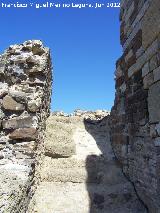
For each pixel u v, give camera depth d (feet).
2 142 6.88
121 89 8.64
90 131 9.78
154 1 6.13
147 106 6.60
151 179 6.32
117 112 8.82
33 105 7.18
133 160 7.45
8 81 7.72
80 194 7.24
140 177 6.99
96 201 7.07
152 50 6.26
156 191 6.05
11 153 6.75
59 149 8.36
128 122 7.86
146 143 6.63
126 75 8.22
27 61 7.85
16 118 7.07
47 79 8.70
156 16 6.02
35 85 7.82
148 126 6.53
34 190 6.99
